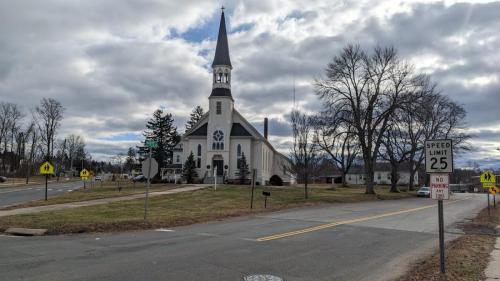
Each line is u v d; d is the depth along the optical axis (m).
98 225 15.85
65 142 121.69
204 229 16.05
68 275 8.36
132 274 8.49
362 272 9.20
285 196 36.16
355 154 67.31
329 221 19.28
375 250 11.93
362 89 45.97
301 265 9.66
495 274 8.81
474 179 129.38
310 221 19.19
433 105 57.09
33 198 35.81
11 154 106.00
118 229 15.77
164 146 75.88
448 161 8.73
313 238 13.87
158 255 10.53
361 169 126.94
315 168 58.53
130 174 121.75
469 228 18.05
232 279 8.22
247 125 62.22
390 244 13.10
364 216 22.36
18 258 10.07
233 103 63.12
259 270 9.05
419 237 14.82
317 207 28.50
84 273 8.54
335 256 10.86
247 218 20.50
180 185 52.03
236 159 59.81
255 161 60.88
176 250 11.27
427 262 10.21
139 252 10.94
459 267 9.45
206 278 8.27
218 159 59.44
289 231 15.51
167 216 19.58
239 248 11.70
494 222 21.03
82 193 40.06
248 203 28.88
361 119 46.53
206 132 61.53
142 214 20.48
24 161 103.88
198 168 60.50
